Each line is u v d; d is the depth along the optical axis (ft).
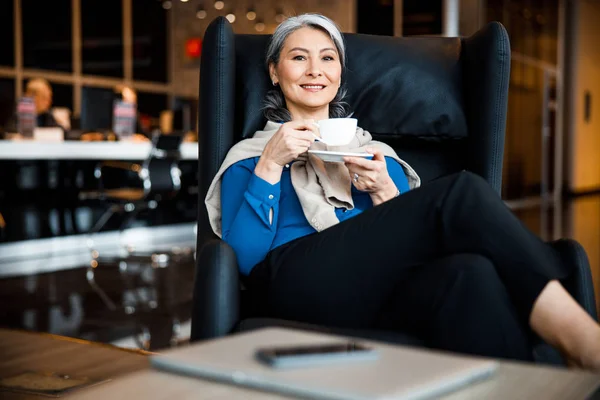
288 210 5.95
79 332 10.70
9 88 29.43
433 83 6.63
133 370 6.73
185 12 36.47
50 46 30.99
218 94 6.18
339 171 6.01
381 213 5.11
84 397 2.67
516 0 34.88
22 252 19.19
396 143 6.84
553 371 3.05
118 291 14.10
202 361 2.91
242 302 5.63
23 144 18.56
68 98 31.76
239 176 5.99
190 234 24.25
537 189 39.24
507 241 4.44
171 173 18.81
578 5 43.65
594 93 47.80
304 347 3.01
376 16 31.30
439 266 4.57
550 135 41.37
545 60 40.01
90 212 20.93
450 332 4.40
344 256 5.10
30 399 5.81
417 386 2.65
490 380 2.92
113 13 33.78
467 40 6.84
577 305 4.25
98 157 20.29
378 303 5.06
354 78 6.66
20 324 11.21
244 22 35.27
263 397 2.66
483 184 4.74
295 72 6.30
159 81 36.29
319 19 6.39
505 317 4.33
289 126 5.71
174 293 13.89
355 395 2.55
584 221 27.25
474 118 6.52
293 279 5.19
